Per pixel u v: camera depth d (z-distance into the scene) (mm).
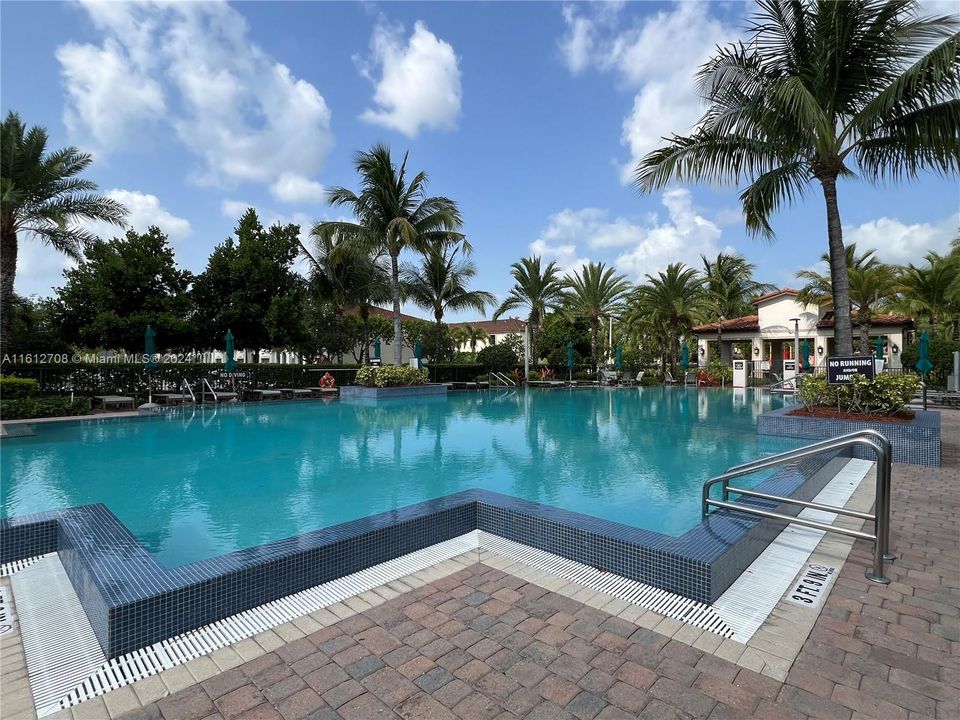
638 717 1929
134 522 4727
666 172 9773
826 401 8602
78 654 2367
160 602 2477
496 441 9000
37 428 10523
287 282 20703
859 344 22719
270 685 2133
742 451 7922
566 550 3520
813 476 4961
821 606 2793
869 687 2096
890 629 2545
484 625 2617
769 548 3641
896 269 21578
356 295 24125
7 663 2301
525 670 2229
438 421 11797
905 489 5230
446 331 33438
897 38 7562
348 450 8180
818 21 7727
